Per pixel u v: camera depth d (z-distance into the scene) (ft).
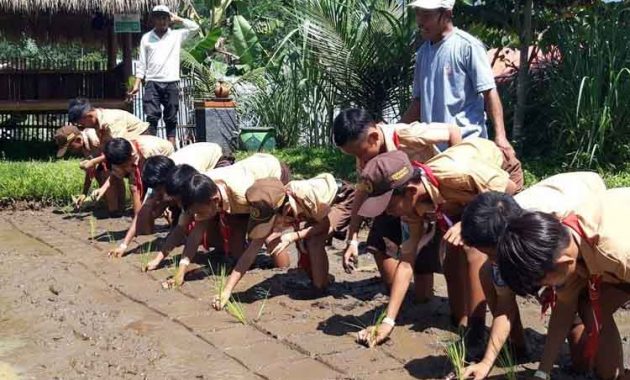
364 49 35.65
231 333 16.10
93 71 44.14
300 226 19.92
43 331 16.25
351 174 32.96
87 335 15.90
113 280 20.01
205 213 18.49
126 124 27.40
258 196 17.33
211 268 20.54
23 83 42.96
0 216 29.01
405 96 36.24
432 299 18.06
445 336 15.62
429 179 14.19
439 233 16.56
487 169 14.23
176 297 18.56
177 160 22.52
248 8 51.96
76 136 27.76
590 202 11.86
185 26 37.22
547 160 31.37
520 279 10.44
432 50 18.06
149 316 17.26
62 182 30.73
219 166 23.58
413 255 15.10
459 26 33.47
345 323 16.57
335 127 15.83
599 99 29.48
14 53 76.48
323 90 40.11
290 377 13.78
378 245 17.31
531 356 14.58
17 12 39.83
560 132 30.68
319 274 18.56
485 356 12.83
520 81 31.09
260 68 45.78
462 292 15.85
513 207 11.85
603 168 29.84
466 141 15.03
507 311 12.75
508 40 33.78
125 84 43.57
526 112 33.76
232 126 42.86
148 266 20.85
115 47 47.37
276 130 46.01
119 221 27.78
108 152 23.93
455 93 17.70
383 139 15.92
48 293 18.89
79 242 24.58
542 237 10.30
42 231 26.30
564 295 12.03
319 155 38.19
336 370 14.07
